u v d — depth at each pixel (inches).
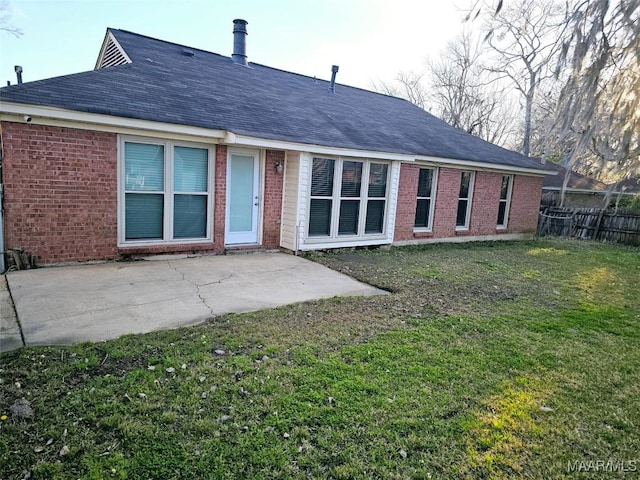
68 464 86.1
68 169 238.7
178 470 86.4
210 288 223.3
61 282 213.5
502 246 472.1
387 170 380.2
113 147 252.1
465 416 112.6
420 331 175.0
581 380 138.4
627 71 130.0
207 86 350.0
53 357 131.6
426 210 440.5
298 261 307.0
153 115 252.2
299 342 155.5
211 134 272.4
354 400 116.6
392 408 113.8
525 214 558.6
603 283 292.5
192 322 171.6
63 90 239.9
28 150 225.5
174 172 280.1
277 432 100.7
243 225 326.6
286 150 319.6
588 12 129.8
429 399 119.6
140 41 412.5
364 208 369.4
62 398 108.7
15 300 184.1
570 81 135.9
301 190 323.3
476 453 98.0
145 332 157.3
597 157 145.3
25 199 228.4
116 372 124.3
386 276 276.1
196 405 109.3
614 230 562.6
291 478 86.4
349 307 203.6
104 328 159.2
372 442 99.3
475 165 459.2
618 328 194.7
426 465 92.9
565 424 112.0
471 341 167.3
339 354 146.6
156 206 277.7
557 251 448.8
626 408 122.1
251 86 404.2
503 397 124.2
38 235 235.1
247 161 319.6
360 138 366.3
